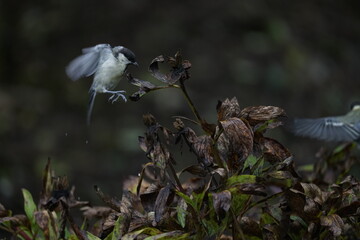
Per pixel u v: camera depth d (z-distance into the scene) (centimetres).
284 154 278
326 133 476
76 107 1242
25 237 291
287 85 1367
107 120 1207
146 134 274
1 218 288
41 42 1338
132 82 270
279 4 1620
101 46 440
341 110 1385
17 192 992
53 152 1118
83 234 270
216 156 273
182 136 280
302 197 256
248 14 1485
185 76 269
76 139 1165
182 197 254
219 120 269
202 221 257
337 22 1673
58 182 287
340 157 363
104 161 1116
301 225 271
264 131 287
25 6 1390
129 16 1395
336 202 261
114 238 257
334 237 262
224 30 1434
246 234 260
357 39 1655
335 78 1463
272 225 271
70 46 1339
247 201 264
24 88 1259
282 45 1459
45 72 1296
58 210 301
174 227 265
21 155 1088
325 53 1533
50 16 1375
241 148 258
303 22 1592
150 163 275
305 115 1318
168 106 1205
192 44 1376
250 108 266
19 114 1184
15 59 1303
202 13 1456
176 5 1456
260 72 1362
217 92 1284
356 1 1788
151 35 1360
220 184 261
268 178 284
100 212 311
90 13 1390
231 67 1350
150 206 269
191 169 276
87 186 1051
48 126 1182
